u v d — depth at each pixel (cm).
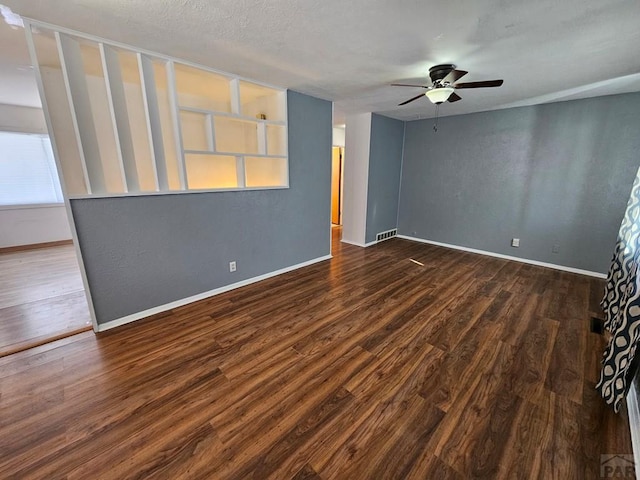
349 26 188
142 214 251
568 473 131
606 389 171
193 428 153
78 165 241
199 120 345
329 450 142
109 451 140
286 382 187
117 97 229
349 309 285
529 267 411
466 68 260
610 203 357
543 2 157
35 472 130
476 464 135
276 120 343
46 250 473
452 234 514
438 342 231
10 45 220
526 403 171
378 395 177
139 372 194
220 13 174
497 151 441
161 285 273
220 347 222
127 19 182
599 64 248
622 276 236
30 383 183
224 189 305
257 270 355
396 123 528
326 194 427
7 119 441
